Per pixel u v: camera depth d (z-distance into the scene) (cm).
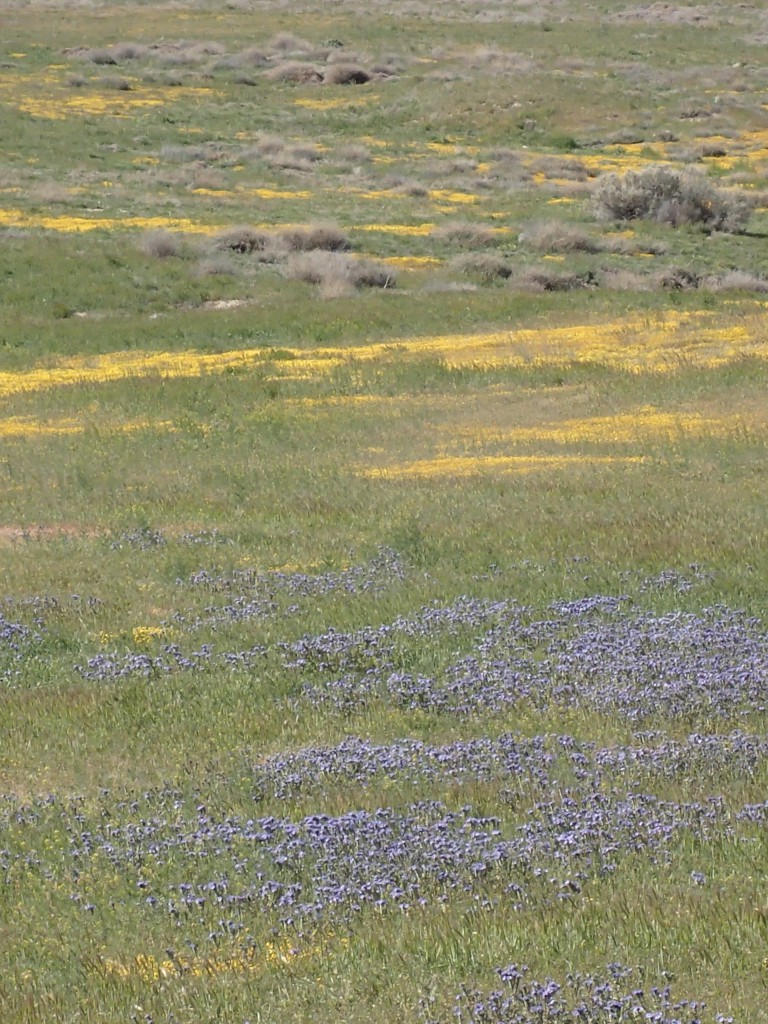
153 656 3928
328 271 12081
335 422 7556
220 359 9575
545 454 6594
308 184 16188
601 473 6019
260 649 3916
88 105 19600
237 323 10606
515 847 2448
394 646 3844
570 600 4216
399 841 2481
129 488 6191
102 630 4197
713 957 1978
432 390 8381
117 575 4775
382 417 7625
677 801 2683
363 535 5169
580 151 18612
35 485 6325
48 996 2016
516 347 9475
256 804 2811
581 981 1922
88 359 9812
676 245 13675
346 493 5875
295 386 8588
